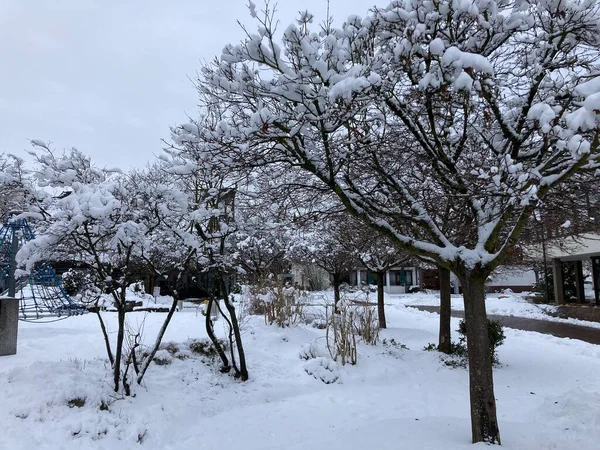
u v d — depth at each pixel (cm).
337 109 454
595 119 318
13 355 765
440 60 426
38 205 579
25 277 1014
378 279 1392
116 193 582
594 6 477
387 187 551
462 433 492
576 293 2261
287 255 1544
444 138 532
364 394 716
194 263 731
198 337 924
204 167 532
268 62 476
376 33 522
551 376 860
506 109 571
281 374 795
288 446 497
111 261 650
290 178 658
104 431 500
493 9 436
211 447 512
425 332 1334
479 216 493
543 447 439
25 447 444
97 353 785
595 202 553
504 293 3316
